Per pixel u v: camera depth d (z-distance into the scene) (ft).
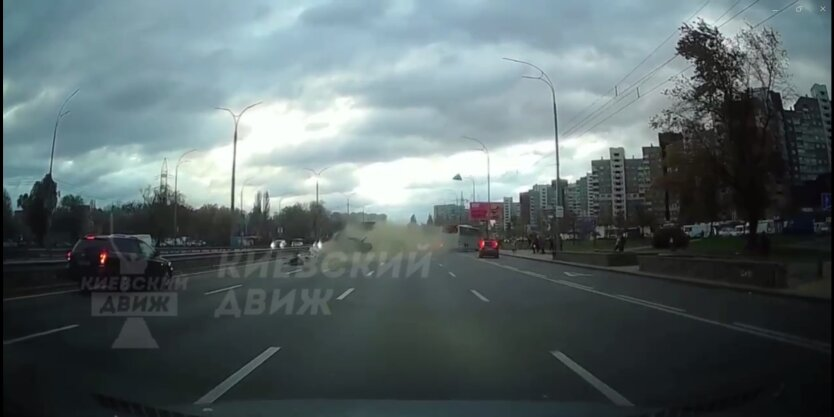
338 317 45.75
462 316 46.24
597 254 117.91
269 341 34.99
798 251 102.01
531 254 186.70
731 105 113.39
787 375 25.85
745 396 22.09
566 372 26.66
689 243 164.66
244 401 21.52
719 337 36.09
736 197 119.96
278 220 320.09
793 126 112.47
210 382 24.86
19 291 62.03
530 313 48.06
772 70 112.37
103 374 26.35
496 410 19.77
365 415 19.06
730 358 29.68
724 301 56.44
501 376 25.86
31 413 20.10
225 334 37.63
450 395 22.45
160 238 238.07
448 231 241.35
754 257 93.56
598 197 351.67
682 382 24.70
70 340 35.06
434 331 38.78
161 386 24.17
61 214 204.74
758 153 113.39
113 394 22.77
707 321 43.09
